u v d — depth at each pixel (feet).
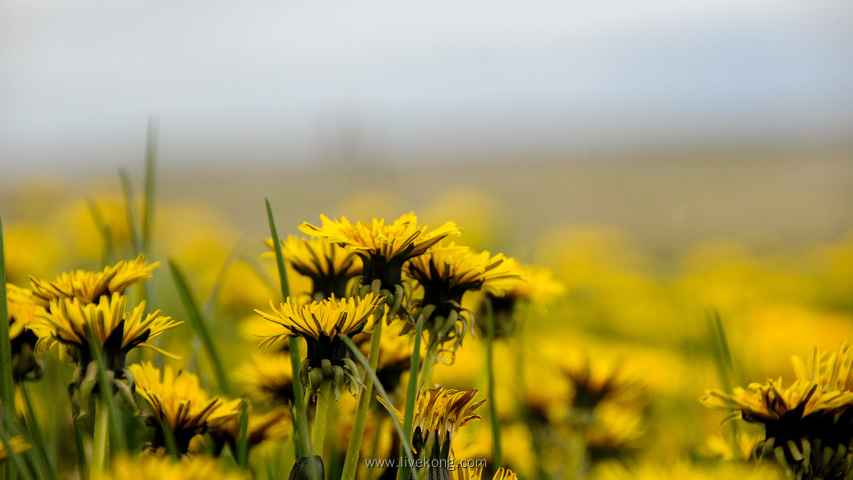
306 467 1.79
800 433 1.86
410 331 1.92
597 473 2.35
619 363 2.47
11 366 1.89
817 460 1.84
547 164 38.65
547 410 2.50
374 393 2.09
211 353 2.24
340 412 2.13
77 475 2.16
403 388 2.13
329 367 1.82
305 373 1.82
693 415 2.83
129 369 1.86
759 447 1.89
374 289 1.86
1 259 1.89
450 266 1.91
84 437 2.04
